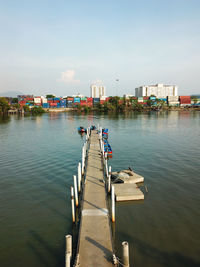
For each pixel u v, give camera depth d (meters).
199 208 14.38
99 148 31.30
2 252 10.50
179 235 11.57
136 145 35.12
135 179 18.75
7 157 28.55
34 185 18.81
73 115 123.94
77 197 15.20
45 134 50.22
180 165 23.78
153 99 170.75
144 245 10.81
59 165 24.72
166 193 16.78
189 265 9.48
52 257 10.16
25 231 12.20
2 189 17.94
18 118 103.31
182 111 148.00
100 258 9.16
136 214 13.81
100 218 12.29
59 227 12.61
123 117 100.06
